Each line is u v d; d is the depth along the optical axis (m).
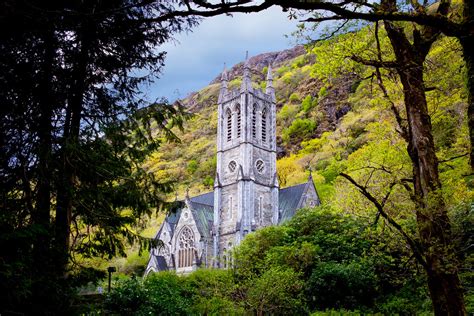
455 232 14.80
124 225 14.02
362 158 16.36
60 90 12.04
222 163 73.25
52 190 12.09
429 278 11.23
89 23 11.10
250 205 67.19
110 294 20.89
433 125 15.10
